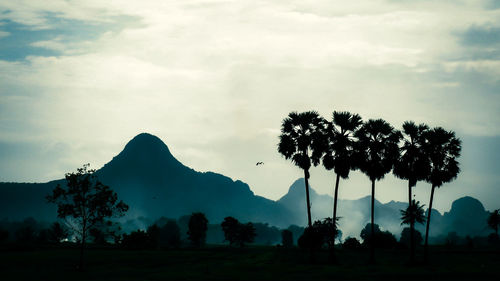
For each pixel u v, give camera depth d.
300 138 91.88
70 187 88.75
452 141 96.19
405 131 96.88
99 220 89.19
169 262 99.00
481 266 85.06
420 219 93.62
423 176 95.06
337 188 94.50
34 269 84.88
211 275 73.38
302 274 73.69
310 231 92.62
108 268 87.75
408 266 86.56
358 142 94.19
